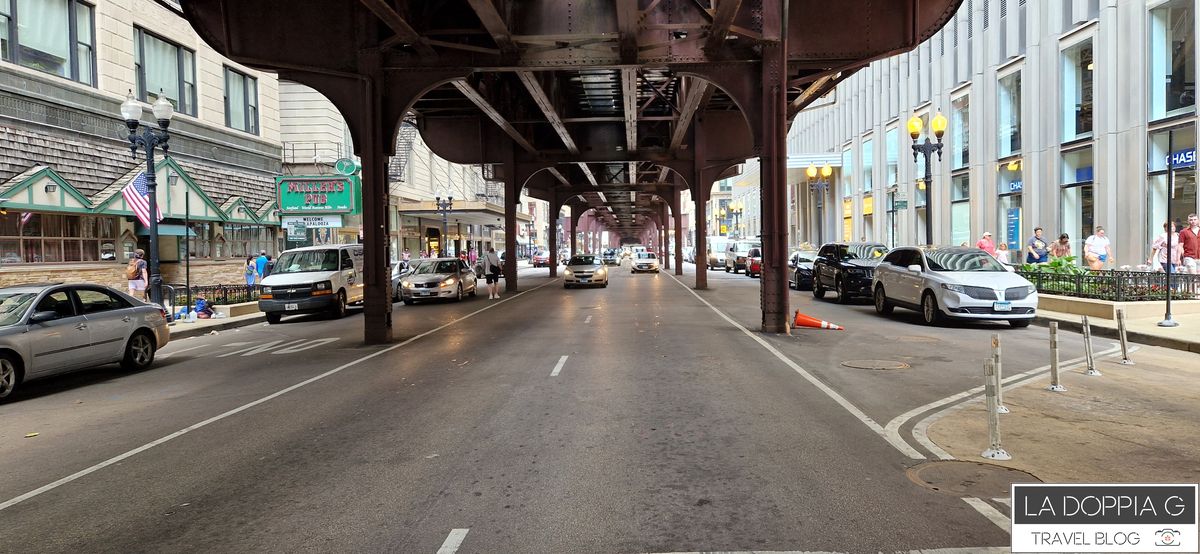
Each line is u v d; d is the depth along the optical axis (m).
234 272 30.22
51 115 20.94
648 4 13.98
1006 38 27.34
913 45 14.09
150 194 17.03
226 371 11.02
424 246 52.09
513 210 30.86
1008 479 5.07
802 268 27.78
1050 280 17.45
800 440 6.21
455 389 8.88
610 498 4.84
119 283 23.70
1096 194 22.55
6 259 19.70
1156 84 20.72
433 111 27.08
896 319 16.72
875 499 4.71
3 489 5.37
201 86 28.11
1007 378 9.06
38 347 9.28
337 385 9.41
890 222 38.41
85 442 6.78
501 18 12.22
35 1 20.81
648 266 48.59
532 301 24.73
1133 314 14.36
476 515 4.57
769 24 14.11
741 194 89.31
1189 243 17.53
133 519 4.65
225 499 4.99
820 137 52.31
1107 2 22.06
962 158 30.89
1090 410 7.23
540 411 7.54
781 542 4.05
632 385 8.89
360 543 4.16
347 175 29.08
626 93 19.36
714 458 5.72
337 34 14.10
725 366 10.25
